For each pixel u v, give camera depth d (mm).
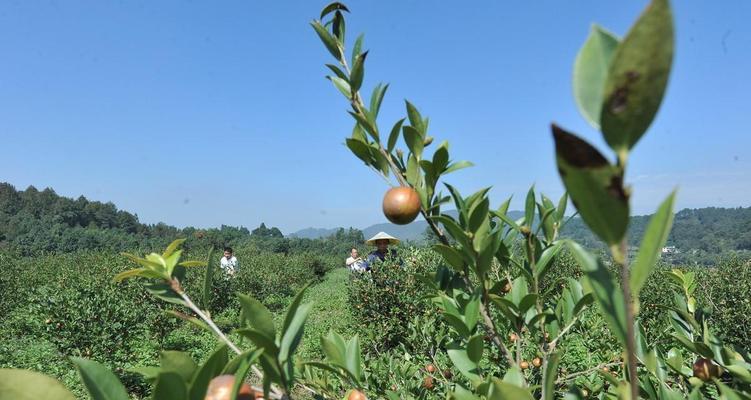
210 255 1249
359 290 10062
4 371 684
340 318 13094
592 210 552
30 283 17109
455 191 1310
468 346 1216
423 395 2166
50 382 701
